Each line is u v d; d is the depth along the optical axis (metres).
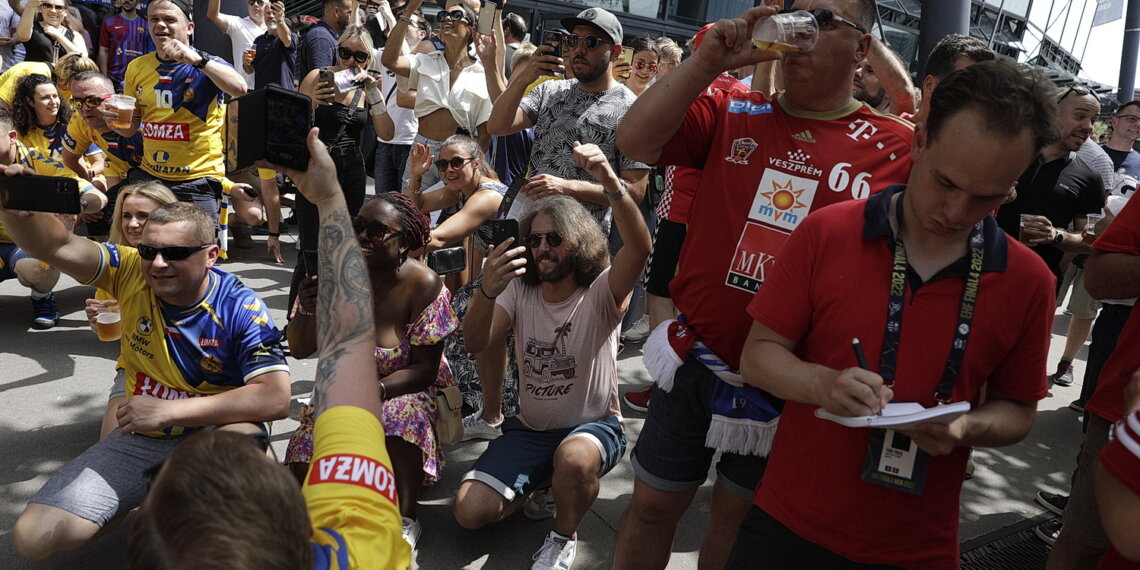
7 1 7.43
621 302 2.88
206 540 0.87
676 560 3.03
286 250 6.55
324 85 3.12
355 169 3.27
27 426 3.58
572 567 2.94
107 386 4.04
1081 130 3.89
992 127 1.29
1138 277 2.20
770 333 1.63
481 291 2.80
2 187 2.26
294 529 0.94
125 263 2.66
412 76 5.30
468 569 2.87
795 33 1.77
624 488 3.54
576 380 2.90
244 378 2.63
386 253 2.79
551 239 2.79
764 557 1.68
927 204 1.43
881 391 1.37
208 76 4.75
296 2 9.79
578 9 8.77
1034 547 3.36
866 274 1.54
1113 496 1.29
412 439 2.85
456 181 4.00
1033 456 4.26
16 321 4.71
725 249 2.02
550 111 4.25
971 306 1.50
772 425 2.01
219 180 5.08
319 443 1.25
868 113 1.99
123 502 2.56
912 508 1.55
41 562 2.61
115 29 8.04
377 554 1.12
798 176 1.96
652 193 4.71
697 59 1.83
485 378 3.47
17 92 4.69
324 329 1.40
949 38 3.07
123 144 4.91
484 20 4.67
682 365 2.15
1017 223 4.05
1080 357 6.01
